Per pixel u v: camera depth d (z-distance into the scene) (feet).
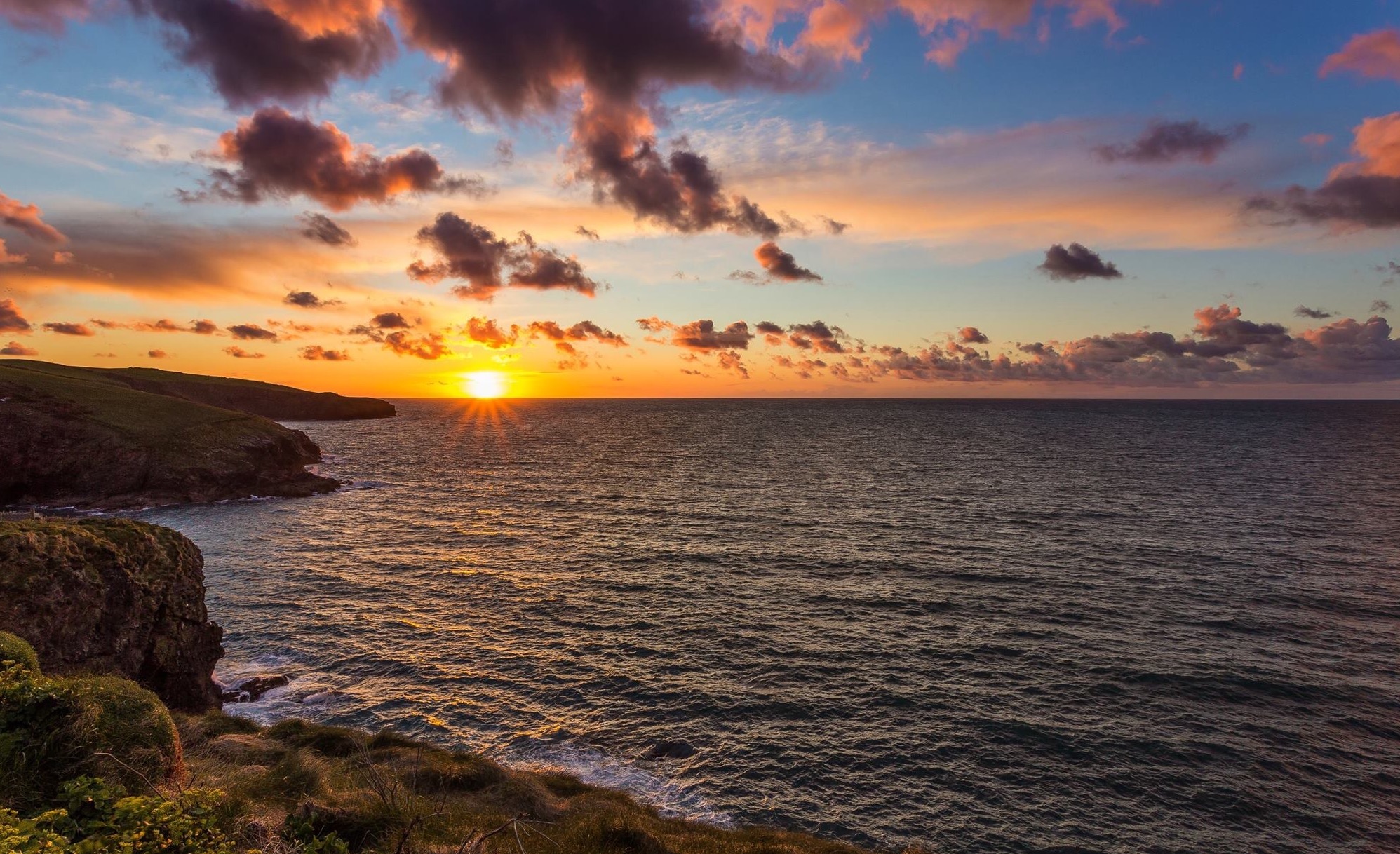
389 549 200.23
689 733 98.07
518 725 100.63
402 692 110.63
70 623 84.28
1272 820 79.56
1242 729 97.45
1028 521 228.43
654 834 63.57
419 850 44.27
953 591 155.33
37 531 87.40
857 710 103.81
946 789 85.46
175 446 296.51
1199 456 422.82
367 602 152.56
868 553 189.16
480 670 117.91
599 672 116.88
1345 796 83.46
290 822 45.32
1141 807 81.92
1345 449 460.96
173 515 255.70
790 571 172.55
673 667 118.52
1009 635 130.21
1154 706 103.65
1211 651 122.11
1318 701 104.53
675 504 268.21
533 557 189.67
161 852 31.65
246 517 249.75
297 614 144.66
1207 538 202.28
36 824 32.04
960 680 112.47
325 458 449.06
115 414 304.09
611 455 456.04
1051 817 80.28
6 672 45.52
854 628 134.82
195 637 103.96
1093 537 204.85
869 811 81.56
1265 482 307.78
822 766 90.12
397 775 68.85
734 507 260.62
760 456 441.27
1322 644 124.26
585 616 142.41
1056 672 114.62
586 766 90.48
